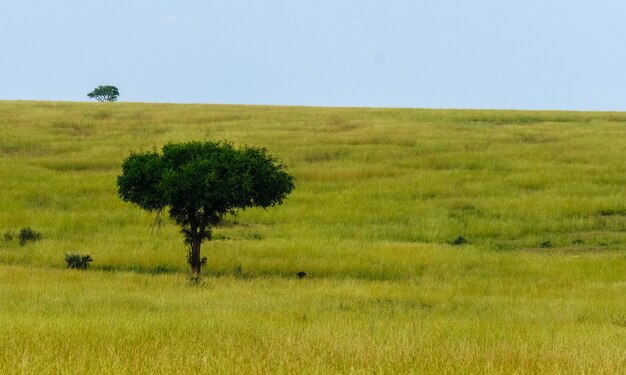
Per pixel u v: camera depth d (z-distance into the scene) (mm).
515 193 78750
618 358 18688
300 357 17641
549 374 16469
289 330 23438
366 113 138875
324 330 23078
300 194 77375
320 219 69812
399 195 77938
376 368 16703
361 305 34906
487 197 77062
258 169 49281
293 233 64312
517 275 48250
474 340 22078
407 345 19641
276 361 17047
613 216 70812
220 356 17422
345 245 57375
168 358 17234
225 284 43312
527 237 64562
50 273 45125
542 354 19188
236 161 48906
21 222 66125
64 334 21250
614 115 139875
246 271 50094
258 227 66938
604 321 30672
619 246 60719
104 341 20094
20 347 18500
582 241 62344
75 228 65375
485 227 66125
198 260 48562
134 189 50281
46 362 16469
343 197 76438
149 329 22812
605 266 49969
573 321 30062
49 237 62062
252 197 50062
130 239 60844
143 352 17969
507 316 31484
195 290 40125
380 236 64312
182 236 62125
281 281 44656
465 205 74250
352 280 45562
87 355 17562
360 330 24078
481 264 51531
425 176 85875
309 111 141000
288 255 54156
